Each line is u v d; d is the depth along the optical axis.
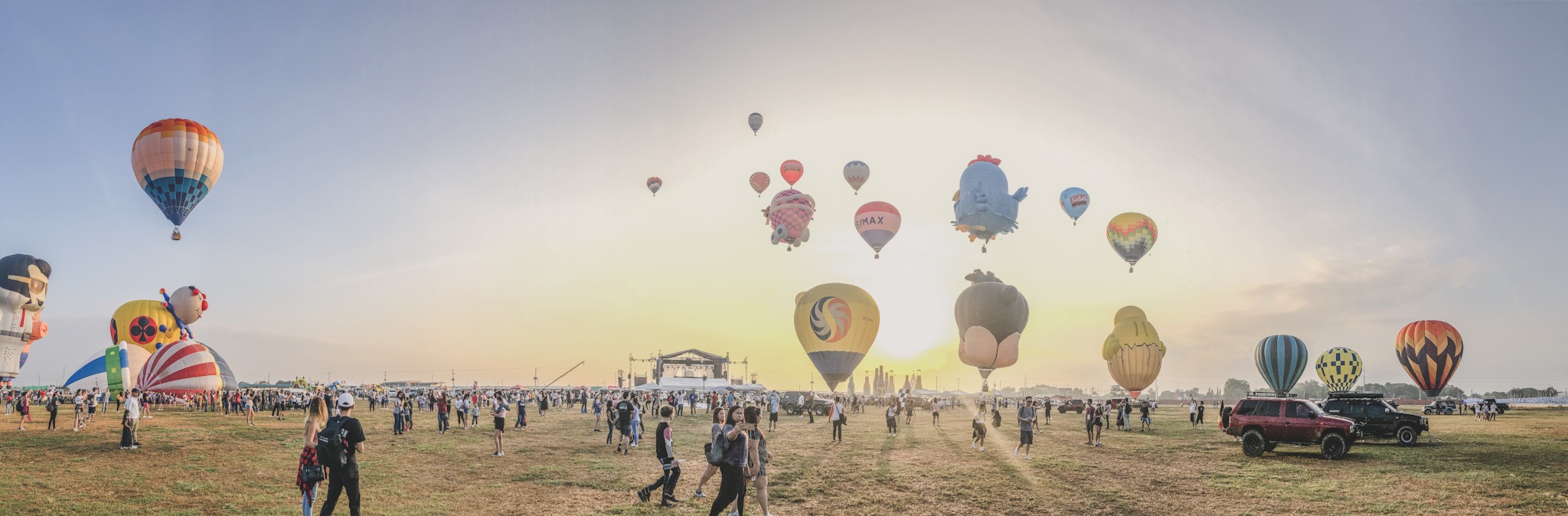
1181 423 45.34
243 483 16.41
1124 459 21.94
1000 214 51.03
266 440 26.30
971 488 16.41
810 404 43.94
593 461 21.12
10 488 15.68
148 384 52.84
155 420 38.62
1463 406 66.50
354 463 10.88
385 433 31.95
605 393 82.94
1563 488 16.14
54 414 31.25
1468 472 18.86
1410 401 111.06
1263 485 16.86
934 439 29.70
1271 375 58.09
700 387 91.88
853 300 52.22
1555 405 86.81
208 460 20.44
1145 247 54.75
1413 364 54.59
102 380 57.94
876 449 24.78
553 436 30.08
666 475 14.00
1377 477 18.09
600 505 14.09
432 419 43.97
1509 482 17.11
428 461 20.92
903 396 46.78
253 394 48.72
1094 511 13.96
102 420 38.34
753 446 12.44
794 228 60.34
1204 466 20.31
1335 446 22.09
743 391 92.75
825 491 15.90
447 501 14.48
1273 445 24.38
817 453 23.45
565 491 15.75
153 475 17.50
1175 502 14.83
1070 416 59.56
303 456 10.79
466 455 22.59
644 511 13.47
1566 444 26.34
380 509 13.69
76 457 20.97
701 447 25.66
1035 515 13.63
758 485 12.59
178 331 64.94
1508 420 45.22
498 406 22.44
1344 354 65.31
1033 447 25.91
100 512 13.16
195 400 57.44
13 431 30.08
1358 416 27.30
